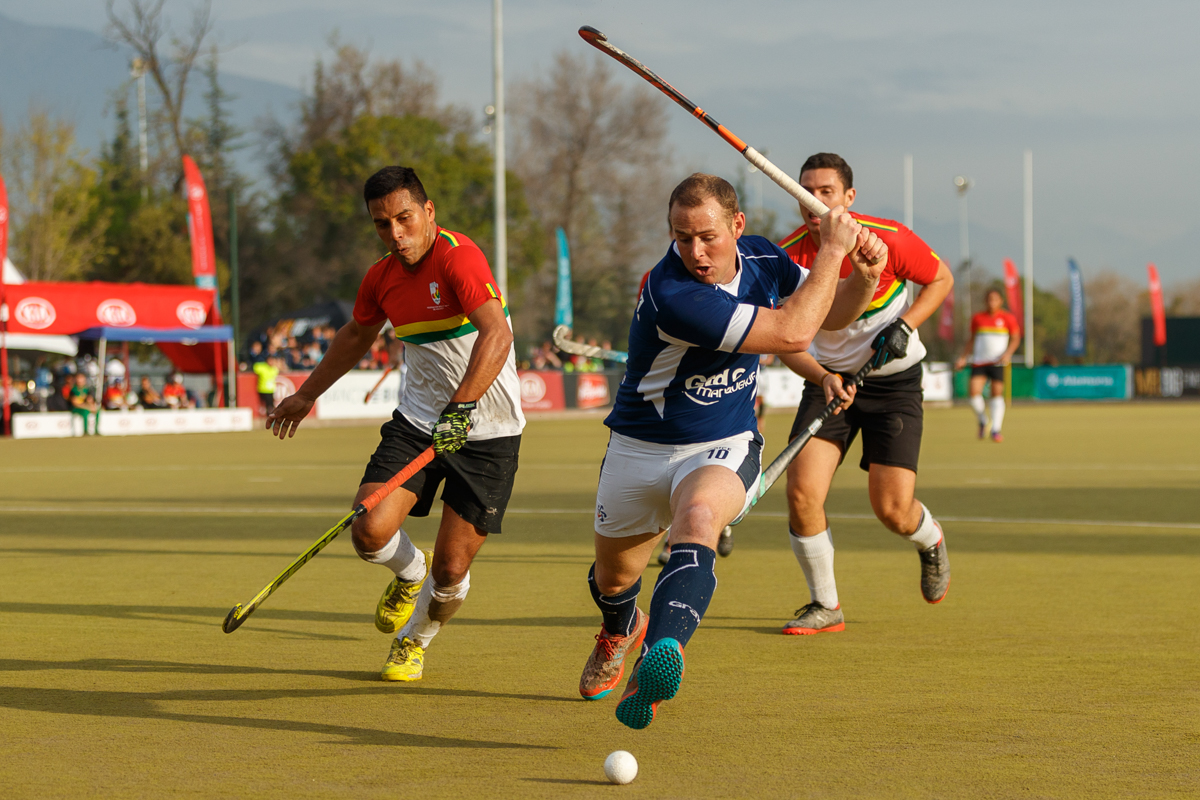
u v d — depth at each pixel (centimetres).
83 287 9969
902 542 3275
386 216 1730
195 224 10500
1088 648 1928
